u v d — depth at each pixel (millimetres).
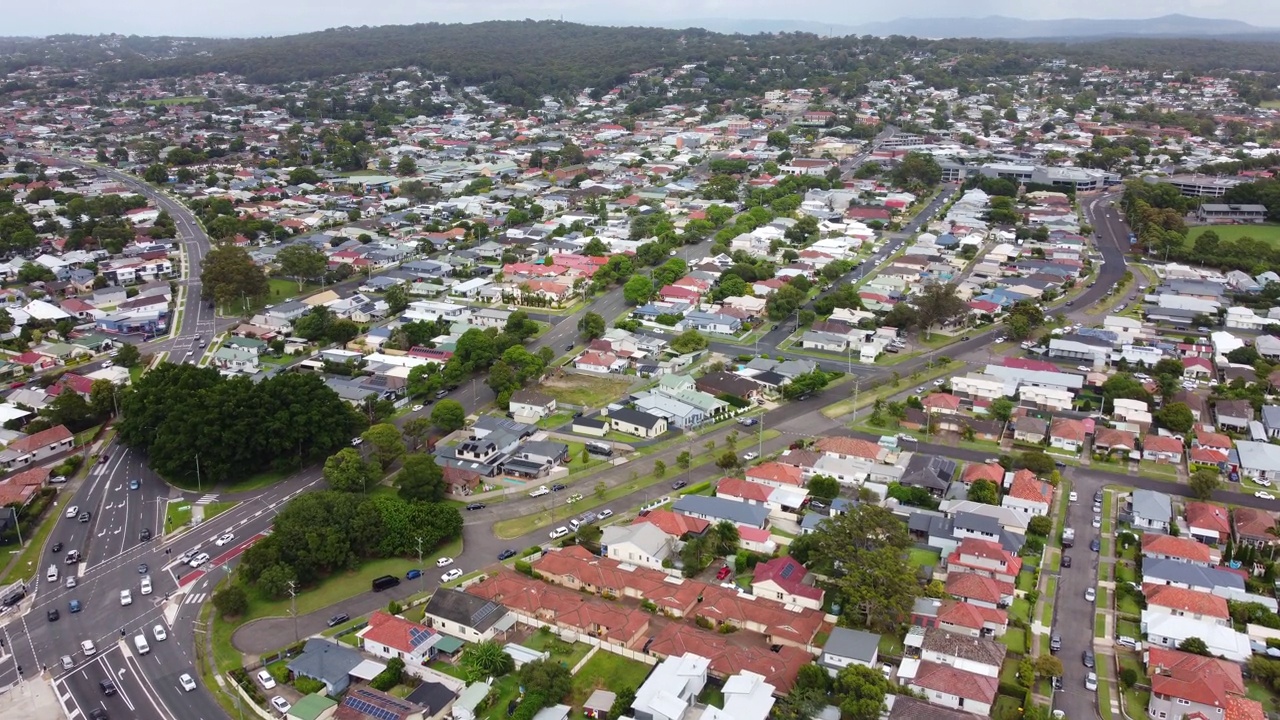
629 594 124188
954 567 126625
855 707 97062
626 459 165000
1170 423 170125
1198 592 117125
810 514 141375
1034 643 112062
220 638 116688
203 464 154000
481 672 107375
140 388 171625
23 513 145125
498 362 197625
